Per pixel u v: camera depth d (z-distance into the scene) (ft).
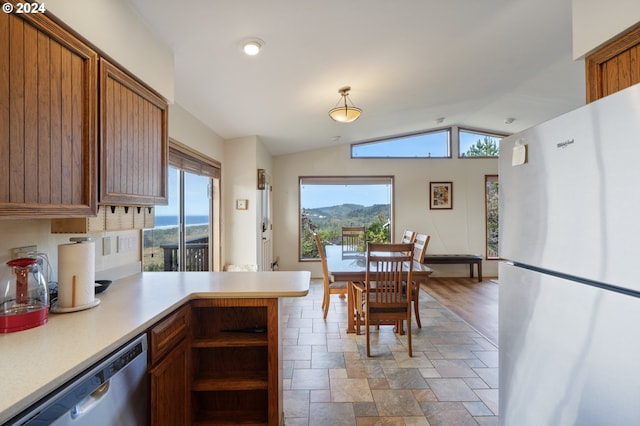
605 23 4.42
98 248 5.96
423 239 12.01
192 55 7.16
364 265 11.21
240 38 6.70
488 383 7.48
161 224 9.37
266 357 5.88
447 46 8.56
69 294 4.25
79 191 4.09
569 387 3.24
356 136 18.11
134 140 5.37
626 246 2.66
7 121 3.13
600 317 2.89
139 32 5.64
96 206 4.37
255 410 5.88
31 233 4.58
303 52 7.70
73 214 3.96
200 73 8.04
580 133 3.10
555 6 7.14
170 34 6.28
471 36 8.16
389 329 10.99
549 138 3.53
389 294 9.12
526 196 3.95
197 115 10.79
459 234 19.76
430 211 19.74
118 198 4.87
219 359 5.85
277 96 10.30
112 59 4.86
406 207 19.74
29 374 2.62
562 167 3.34
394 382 7.52
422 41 8.07
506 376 4.37
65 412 2.68
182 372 4.95
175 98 9.26
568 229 3.26
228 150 14.42
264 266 16.37
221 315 5.91
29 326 3.60
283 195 19.57
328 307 12.24
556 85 12.46
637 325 2.57
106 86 4.59
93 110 4.32
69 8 4.00
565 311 3.30
